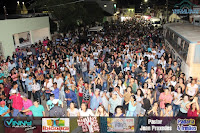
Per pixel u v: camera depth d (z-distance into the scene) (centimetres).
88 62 1179
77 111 625
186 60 1023
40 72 1007
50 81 885
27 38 1898
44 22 2069
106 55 1286
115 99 689
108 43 1623
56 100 639
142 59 1138
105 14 4916
